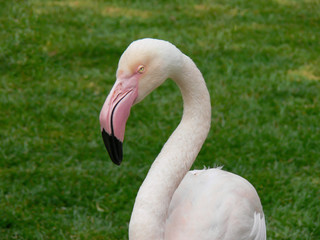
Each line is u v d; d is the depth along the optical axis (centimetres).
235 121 1051
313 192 840
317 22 1647
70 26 1530
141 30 1534
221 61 1334
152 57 471
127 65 472
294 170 905
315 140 986
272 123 1048
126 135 999
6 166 902
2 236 740
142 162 917
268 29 1580
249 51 1403
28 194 825
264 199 824
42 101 1114
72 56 1339
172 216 516
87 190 841
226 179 560
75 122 1043
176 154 498
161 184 484
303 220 776
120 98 470
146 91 479
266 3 1802
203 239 506
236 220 529
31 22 1523
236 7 1759
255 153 945
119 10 1689
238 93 1171
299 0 1830
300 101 1148
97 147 961
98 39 1444
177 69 484
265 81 1231
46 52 1352
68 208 804
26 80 1217
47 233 746
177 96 1159
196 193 534
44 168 890
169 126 1030
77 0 1750
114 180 864
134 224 470
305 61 1362
